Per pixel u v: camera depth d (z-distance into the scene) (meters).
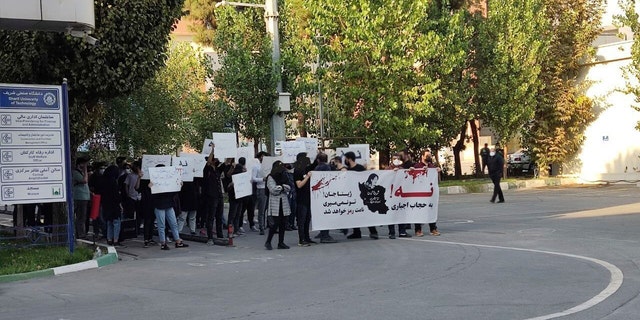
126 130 26.14
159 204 15.01
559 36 34.44
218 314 8.00
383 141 30.34
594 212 19.44
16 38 14.57
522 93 32.62
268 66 25.73
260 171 17.91
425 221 15.79
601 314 7.44
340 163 16.94
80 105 15.86
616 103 34.03
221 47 27.34
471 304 8.10
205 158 17.06
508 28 33.31
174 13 15.79
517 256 11.85
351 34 29.06
